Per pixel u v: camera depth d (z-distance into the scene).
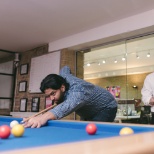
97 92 1.82
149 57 3.26
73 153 0.31
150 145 0.38
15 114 4.65
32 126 1.33
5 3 2.73
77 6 2.76
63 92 1.69
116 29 3.13
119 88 3.53
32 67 4.60
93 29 3.45
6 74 5.03
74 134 1.05
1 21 3.28
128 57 3.48
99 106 1.89
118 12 2.89
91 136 0.99
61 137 0.94
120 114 3.44
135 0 2.58
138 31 2.98
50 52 4.21
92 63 3.88
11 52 5.02
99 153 0.31
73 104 1.51
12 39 4.11
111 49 3.67
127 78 3.47
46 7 2.81
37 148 0.33
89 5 2.72
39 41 4.18
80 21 3.20
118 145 0.37
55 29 3.54
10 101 5.05
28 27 3.49
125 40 3.31
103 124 1.21
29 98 4.57
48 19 3.17
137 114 3.24
